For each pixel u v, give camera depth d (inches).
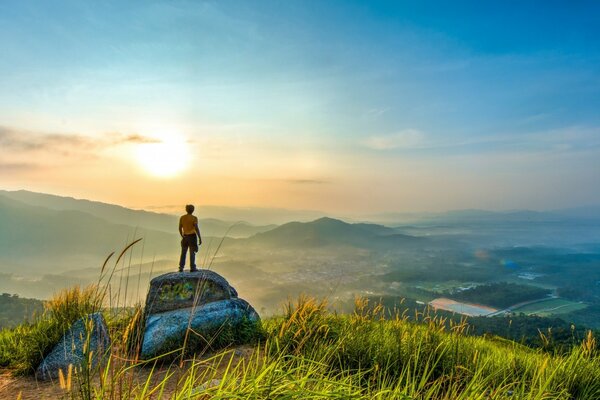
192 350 302.0
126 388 115.5
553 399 199.0
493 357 281.4
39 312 365.4
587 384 234.4
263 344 309.7
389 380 221.9
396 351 260.4
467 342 305.9
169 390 201.9
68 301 339.0
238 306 349.1
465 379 201.8
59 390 226.1
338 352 260.5
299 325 291.7
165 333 303.6
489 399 171.2
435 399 170.7
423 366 242.1
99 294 125.4
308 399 118.6
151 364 278.5
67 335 273.6
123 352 122.9
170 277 376.2
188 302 365.1
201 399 114.1
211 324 321.7
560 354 280.4
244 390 114.7
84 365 110.7
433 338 267.0
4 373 264.8
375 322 305.3
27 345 289.1
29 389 230.7
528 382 226.4
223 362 266.2
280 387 117.0
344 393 126.0
